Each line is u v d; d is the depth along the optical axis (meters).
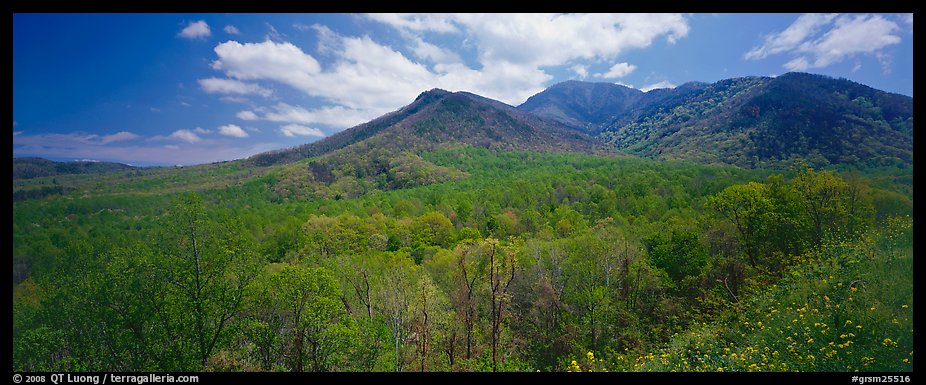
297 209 79.12
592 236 27.19
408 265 31.11
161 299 13.27
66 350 13.30
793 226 17.92
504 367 14.36
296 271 14.60
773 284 14.22
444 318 19.12
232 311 14.00
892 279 9.59
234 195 91.81
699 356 10.34
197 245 13.62
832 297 9.96
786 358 8.45
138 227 31.30
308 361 14.62
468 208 65.81
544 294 22.33
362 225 51.38
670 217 42.41
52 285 13.40
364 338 15.88
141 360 13.38
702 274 19.48
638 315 20.59
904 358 7.34
